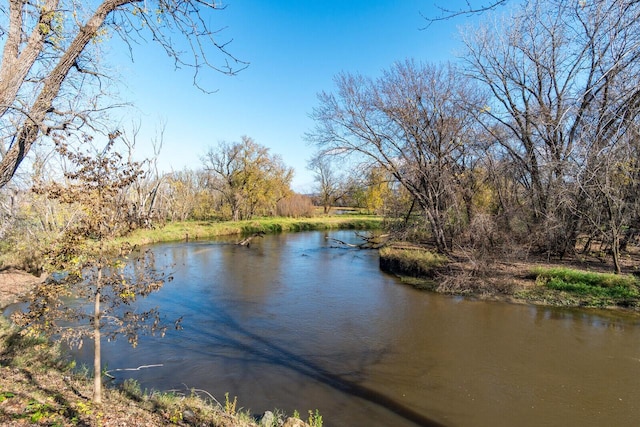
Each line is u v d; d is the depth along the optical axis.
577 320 11.65
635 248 19.83
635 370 8.52
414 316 12.29
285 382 7.98
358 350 9.70
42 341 8.30
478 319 11.95
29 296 5.07
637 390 7.68
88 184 4.91
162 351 9.37
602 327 11.07
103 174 5.00
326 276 18.14
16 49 4.75
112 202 5.17
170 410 5.59
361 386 7.86
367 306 13.38
